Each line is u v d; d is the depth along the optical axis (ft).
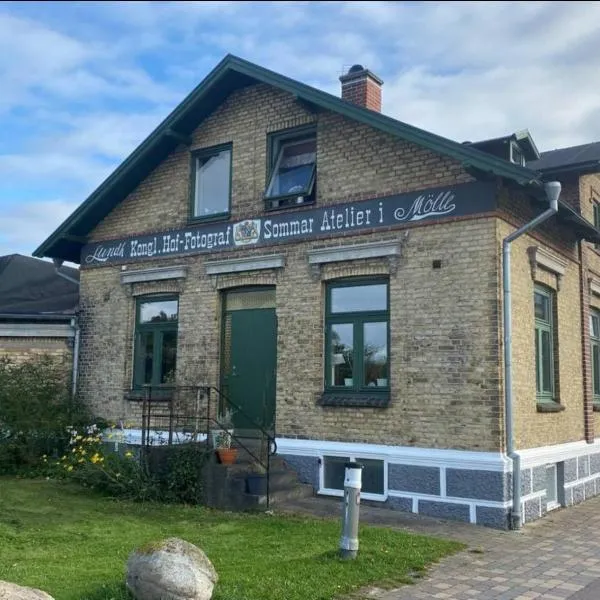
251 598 20.59
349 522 25.32
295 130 42.98
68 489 38.50
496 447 33.63
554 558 27.14
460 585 23.17
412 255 37.09
